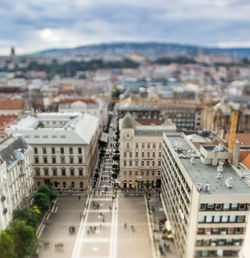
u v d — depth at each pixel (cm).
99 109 19962
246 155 9888
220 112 18825
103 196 11238
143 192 11731
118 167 13875
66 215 9844
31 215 8581
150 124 14850
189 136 11650
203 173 7438
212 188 6550
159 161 11862
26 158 9875
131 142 11562
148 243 8406
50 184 11819
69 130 11512
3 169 7769
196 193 6200
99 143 17188
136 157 11762
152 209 10338
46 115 14750
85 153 11412
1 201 7562
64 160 11519
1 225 7562
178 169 8088
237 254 6600
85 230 9000
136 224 9369
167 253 7938
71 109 19650
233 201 6162
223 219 6303
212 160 8019
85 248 8131
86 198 11056
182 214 7419
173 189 8706
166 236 8600
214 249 6544
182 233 7369
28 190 10038
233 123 13388
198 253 6562
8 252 6538
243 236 6462
